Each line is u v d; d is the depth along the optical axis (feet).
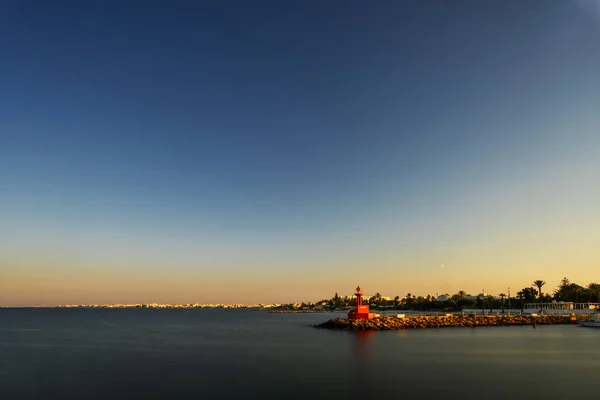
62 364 156.87
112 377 129.18
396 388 108.99
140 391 110.32
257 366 145.89
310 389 109.19
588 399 97.19
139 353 189.47
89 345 230.27
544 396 99.81
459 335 254.27
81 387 115.96
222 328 397.19
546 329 299.99
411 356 163.63
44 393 109.91
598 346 193.36
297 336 276.41
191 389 111.45
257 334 307.78
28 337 292.40
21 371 142.00
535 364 142.92
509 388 107.76
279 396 102.83
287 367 142.72
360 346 199.72
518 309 580.71
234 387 112.78
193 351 195.42
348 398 100.01
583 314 393.70
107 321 593.01
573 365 140.87
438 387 109.50
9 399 104.42
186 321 589.73
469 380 117.50
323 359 159.84
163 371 138.62
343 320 333.42
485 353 170.30
